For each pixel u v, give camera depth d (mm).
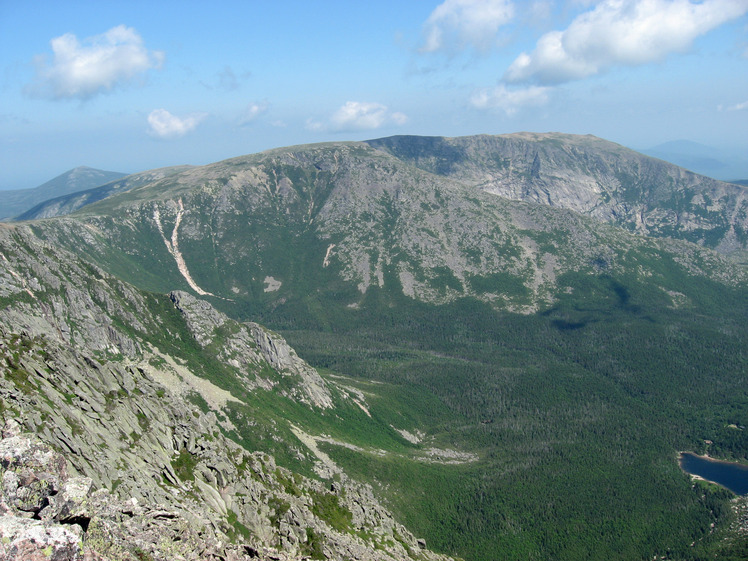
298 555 100250
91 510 48000
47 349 107500
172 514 65250
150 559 52188
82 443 85125
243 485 112625
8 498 43188
